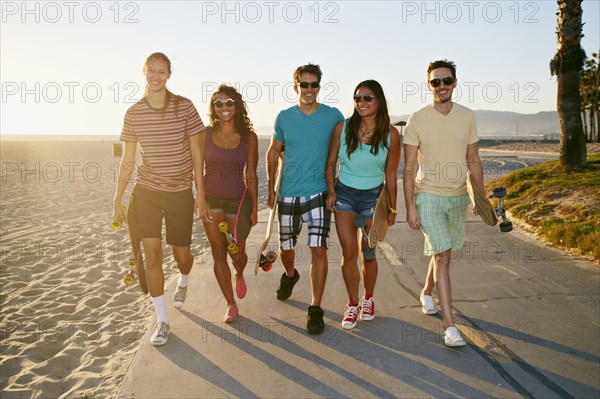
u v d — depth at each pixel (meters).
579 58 10.99
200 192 4.10
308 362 3.49
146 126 3.91
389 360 3.49
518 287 4.97
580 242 6.25
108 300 5.41
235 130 4.28
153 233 3.96
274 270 5.91
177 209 4.07
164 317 3.99
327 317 4.36
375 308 4.56
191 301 4.88
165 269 6.46
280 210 4.38
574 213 7.63
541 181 10.45
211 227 4.29
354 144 4.05
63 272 6.51
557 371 3.28
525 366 3.36
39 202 13.95
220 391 3.14
